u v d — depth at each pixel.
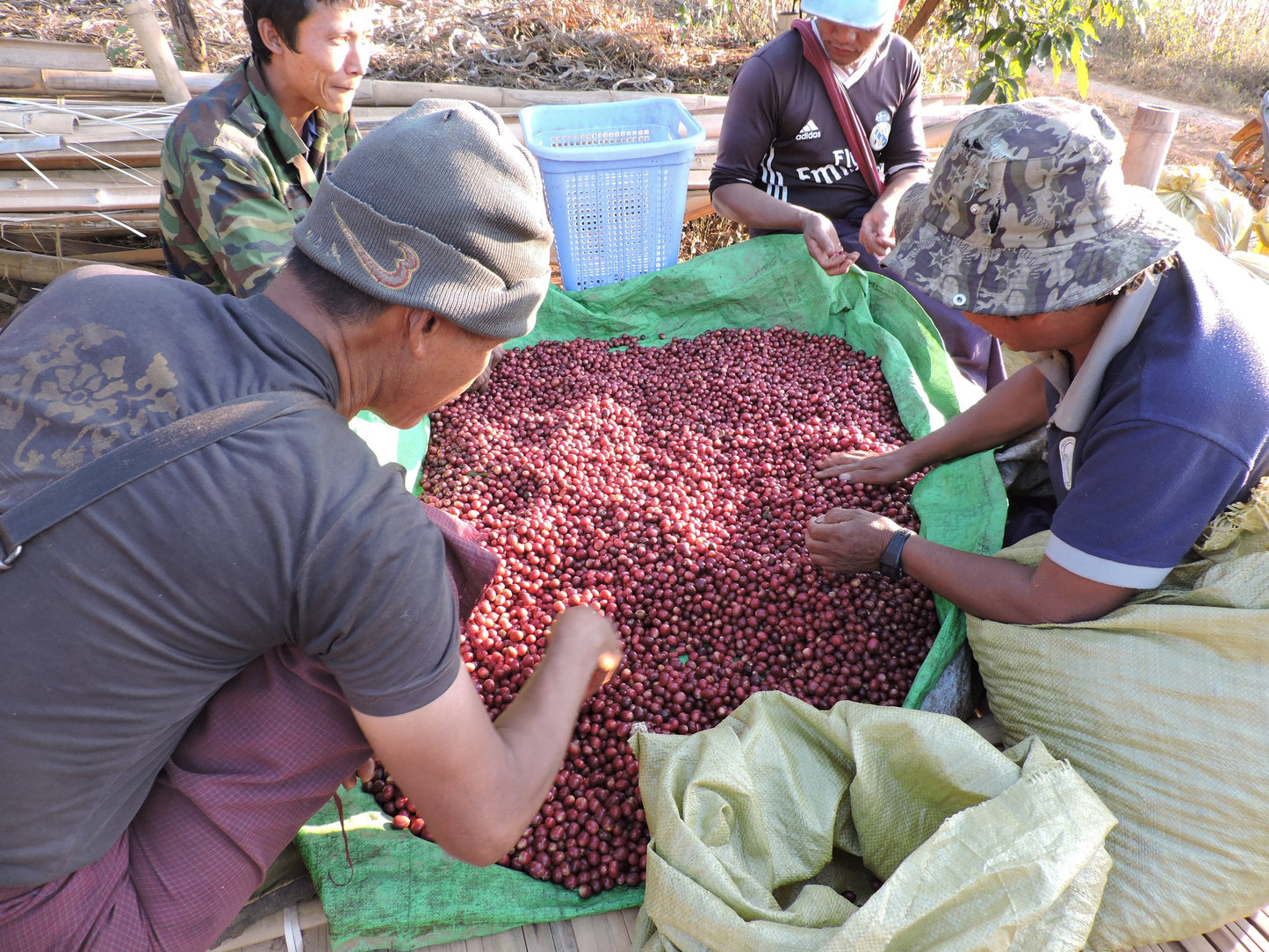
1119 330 1.77
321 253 1.14
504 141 1.21
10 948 1.21
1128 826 1.86
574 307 3.97
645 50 7.22
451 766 1.22
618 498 3.03
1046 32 6.16
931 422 3.33
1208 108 9.50
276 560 1.06
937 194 1.81
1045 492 2.95
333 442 1.12
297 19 2.44
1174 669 1.85
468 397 3.51
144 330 1.11
